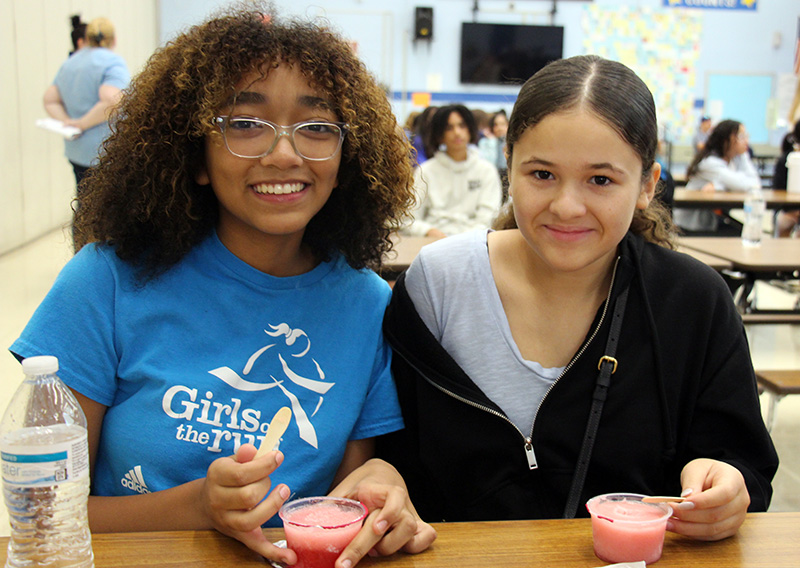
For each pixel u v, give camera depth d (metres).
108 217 1.13
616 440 1.17
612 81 1.03
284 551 0.88
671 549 0.92
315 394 1.16
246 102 1.06
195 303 1.14
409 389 1.25
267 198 1.09
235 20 1.10
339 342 1.21
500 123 7.68
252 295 1.16
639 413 1.17
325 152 1.11
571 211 1.02
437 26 10.94
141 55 9.91
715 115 11.51
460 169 4.24
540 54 11.09
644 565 0.86
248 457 0.92
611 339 1.17
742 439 1.17
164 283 1.13
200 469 1.08
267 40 1.06
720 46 11.41
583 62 1.08
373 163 1.21
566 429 1.17
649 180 1.13
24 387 0.94
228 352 1.13
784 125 11.50
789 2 11.35
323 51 1.11
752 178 6.84
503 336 1.22
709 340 1.19
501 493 1.19
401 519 0.90
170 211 1.12
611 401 1.17
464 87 11.14
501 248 1.26
